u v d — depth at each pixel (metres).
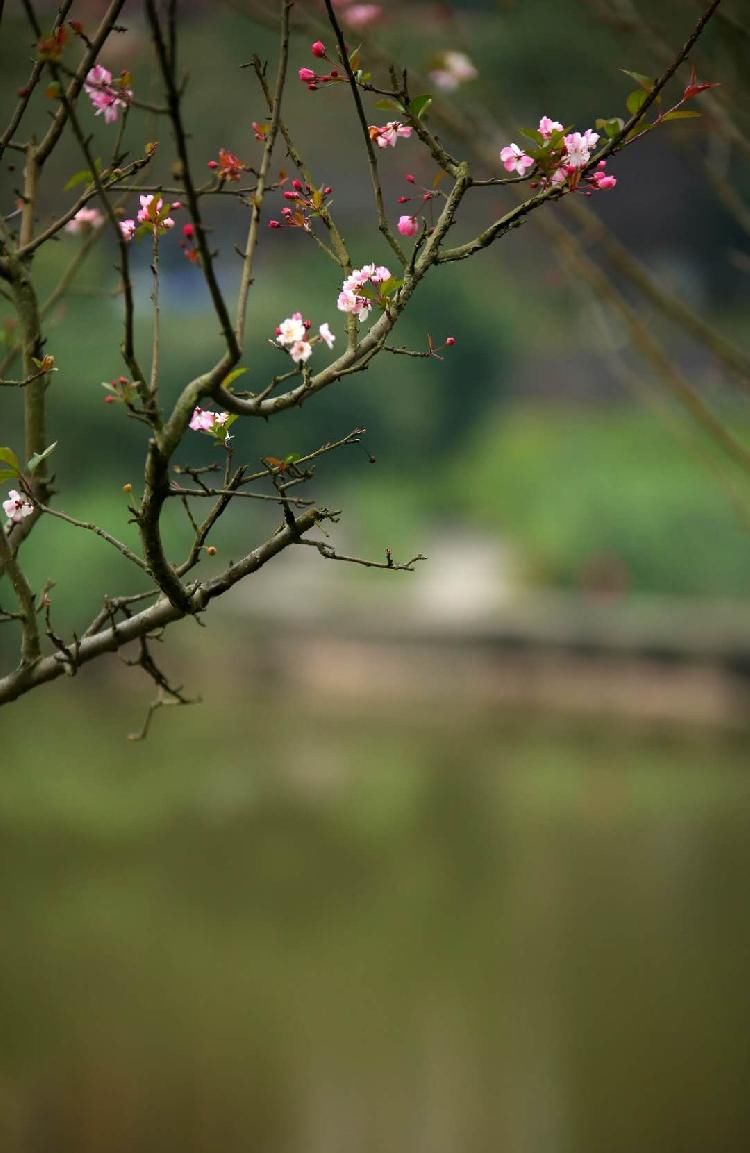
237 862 10.66
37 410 2.08
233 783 12.98
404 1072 7.26
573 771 13.94
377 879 10.16
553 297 27.64
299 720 15.84
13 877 10.14
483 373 26.88
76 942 8.89
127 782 12.87
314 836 11.41
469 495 24.38
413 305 26.11
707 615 18.42
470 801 12.77
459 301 26.59
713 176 4.11
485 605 19.08
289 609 18.30
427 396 25.55
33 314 2.07
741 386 4.40
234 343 1.54
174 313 19.52
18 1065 7.16
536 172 1.76
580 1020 7.84
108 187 1.99
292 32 3.54
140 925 9.13
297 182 1.82
